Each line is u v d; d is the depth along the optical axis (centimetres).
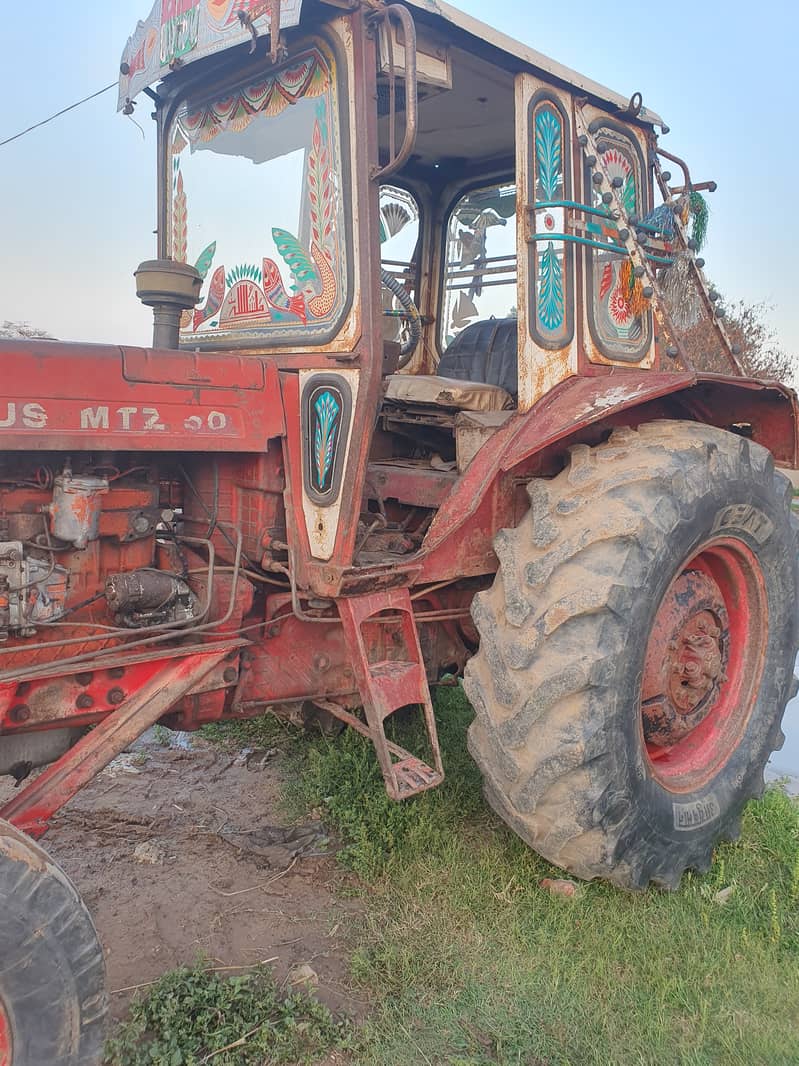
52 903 183
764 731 334
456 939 268
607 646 258
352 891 295
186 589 265
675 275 350
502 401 357
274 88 285
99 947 191
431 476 334
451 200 454
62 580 243
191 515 294
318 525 273
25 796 224
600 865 270
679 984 250
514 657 266
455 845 312
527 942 267
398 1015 239
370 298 254
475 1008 241
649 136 355
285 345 284
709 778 315
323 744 396
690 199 362
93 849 319
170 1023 229
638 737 274
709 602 325
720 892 300
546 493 287
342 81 258
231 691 288
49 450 236
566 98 314
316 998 244
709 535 298
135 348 250
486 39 273
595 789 260
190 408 257
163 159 345
